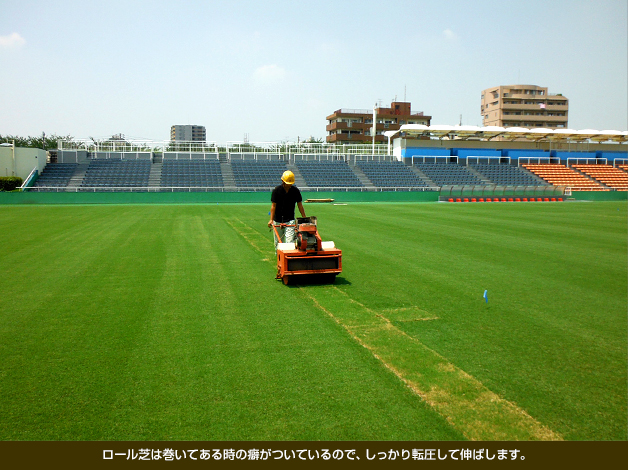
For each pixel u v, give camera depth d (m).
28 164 38.78
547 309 7.36
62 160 42.59
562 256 12.34
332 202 39.41
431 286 8.83
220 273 9.76
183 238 15.10
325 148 52.38
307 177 46.09
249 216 23.73
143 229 17.61
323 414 4.03
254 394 4.37
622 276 9.89
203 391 4.43
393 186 46.12
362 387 4.52
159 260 11.17
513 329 6.34
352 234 16.73
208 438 3.68
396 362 5.13
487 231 17.98
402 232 17.42
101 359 5.19
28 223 19.70
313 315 6.84
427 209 30.77
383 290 8.48
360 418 3.97
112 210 27.84
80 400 4.26
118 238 15.00
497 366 5.07
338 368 4.95
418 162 51.78
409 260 11.55
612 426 3.89
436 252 12.82
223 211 27.31
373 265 10.88
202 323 6.46
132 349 5.49
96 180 40.00
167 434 3.74
